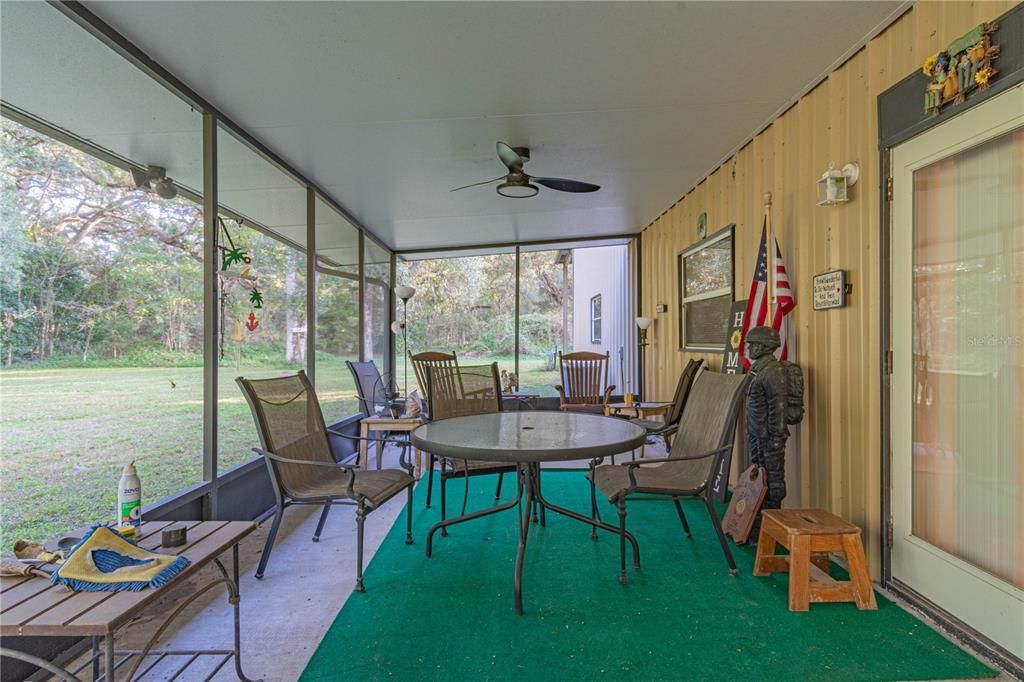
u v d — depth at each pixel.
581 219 6.24
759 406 2.83
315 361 4.70
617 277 8.20
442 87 2.91
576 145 3.82
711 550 2.81
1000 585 1.81
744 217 3.88
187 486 2.88
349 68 2.69
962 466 2.01
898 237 2.28
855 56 2.60
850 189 2.61
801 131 3.06
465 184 4.68
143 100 2.80
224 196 3.53
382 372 7.31
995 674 1.74
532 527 3.21
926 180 2.15
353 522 3.35
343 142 3.68
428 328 8.00
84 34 2.27
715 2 2.19
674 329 5.63
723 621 2.09
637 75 2.80
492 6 2.20
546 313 8.70
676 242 5.52
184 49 2.48
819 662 1.81
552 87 2.93
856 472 2.57
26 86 2.33
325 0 2.13
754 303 3.24
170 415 2.89
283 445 2.70
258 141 3.62
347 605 2.25
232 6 2.16
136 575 1.37
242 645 1.95
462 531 3.16
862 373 2.53
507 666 1.82
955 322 2.02
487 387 3.86
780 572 2.50
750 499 2.83
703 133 3.63
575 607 2.22
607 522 3.29
